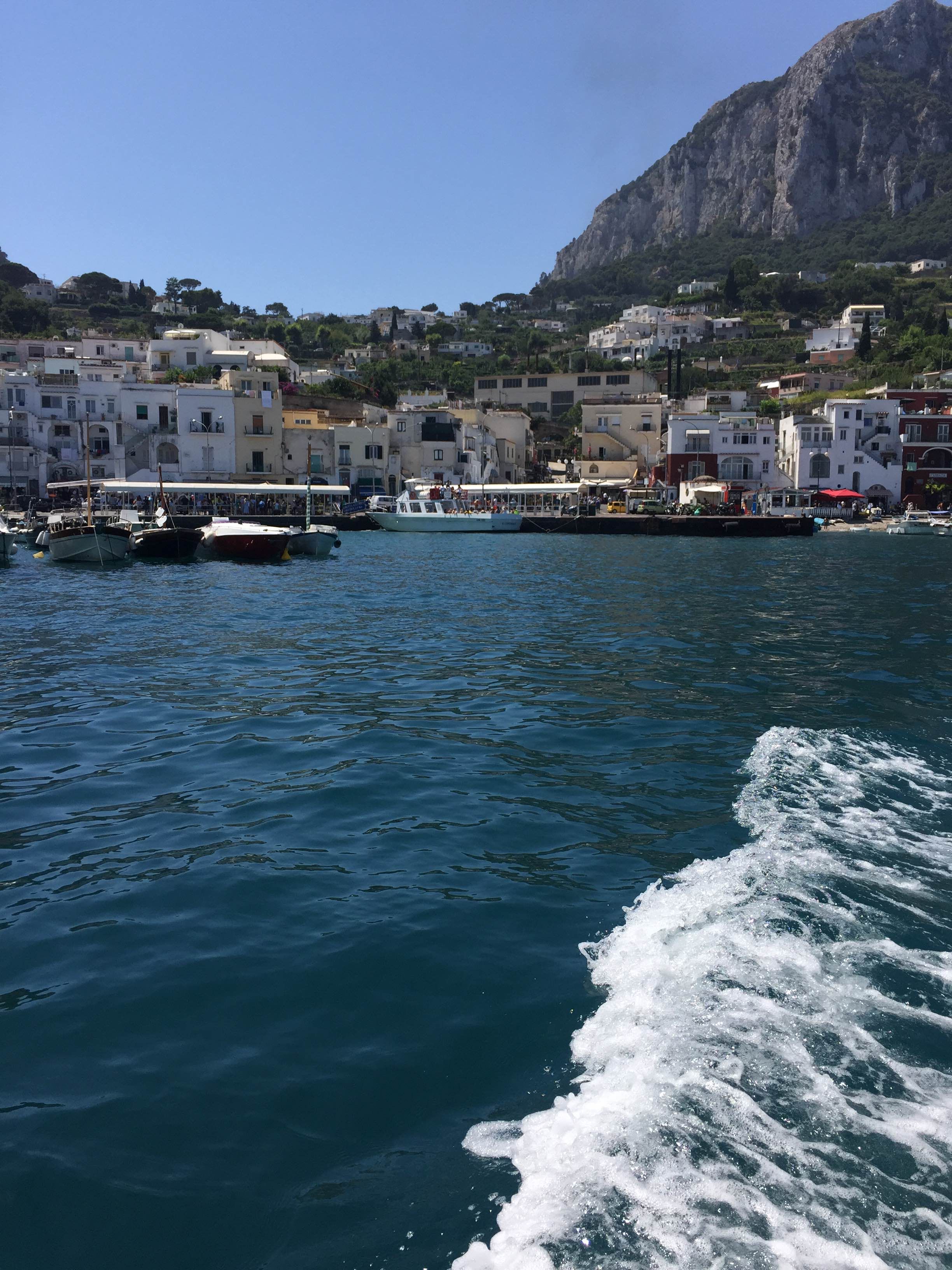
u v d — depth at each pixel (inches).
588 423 4087.1
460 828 378.6
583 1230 153.1
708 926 265.6
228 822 389.7
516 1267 147.6
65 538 1795.0
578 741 514.3
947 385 3895.2
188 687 671.1
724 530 2829.7
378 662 772.0
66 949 275.1
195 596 1291.8
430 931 282.0
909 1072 193.2
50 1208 170.4
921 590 1402.6
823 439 3513.8
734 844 345.4
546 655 805.9
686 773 446.6
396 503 3213.6
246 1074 210.4
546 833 370.9
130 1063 215.8
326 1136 188.2
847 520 3316.9
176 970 260.5
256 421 3363.7
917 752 475.5
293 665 759.7
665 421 4055.1
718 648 846.5
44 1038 226.4
